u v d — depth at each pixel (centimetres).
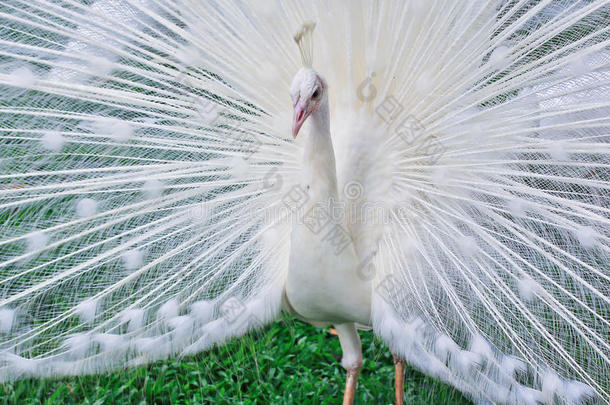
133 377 346
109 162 321
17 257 305
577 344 283
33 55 319
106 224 312
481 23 306
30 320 306
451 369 269
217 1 317
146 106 317
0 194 307
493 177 311
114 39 315
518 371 278
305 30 252
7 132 313
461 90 311
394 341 272
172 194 321
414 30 302
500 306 292
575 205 295
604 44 286
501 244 296
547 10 306
